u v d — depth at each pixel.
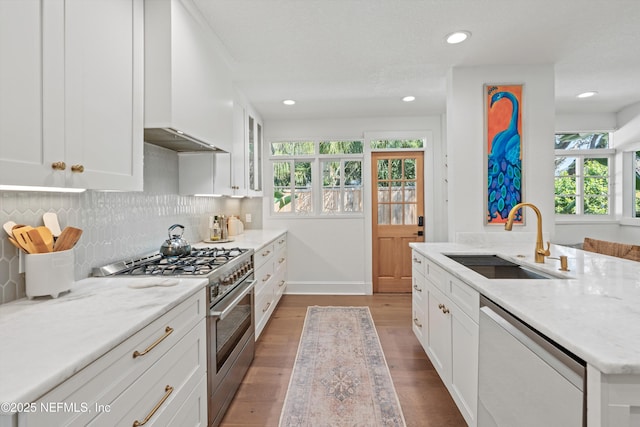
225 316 1.66
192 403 1.34
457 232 2.61
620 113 3.94
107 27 1.23
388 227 4.16
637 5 1.80
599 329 0.87
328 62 2.50
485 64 2.56
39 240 1.16
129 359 0.92
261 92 3.14
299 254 4.14
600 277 1.45
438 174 4.02
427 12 1.85
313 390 1.97
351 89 3.09
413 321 2.60
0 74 0.82
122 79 1.32
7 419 0.59
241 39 2.13
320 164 4.18
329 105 3.58
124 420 0.90
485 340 1.31
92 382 0.78
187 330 1.29
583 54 2.41
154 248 2.13
